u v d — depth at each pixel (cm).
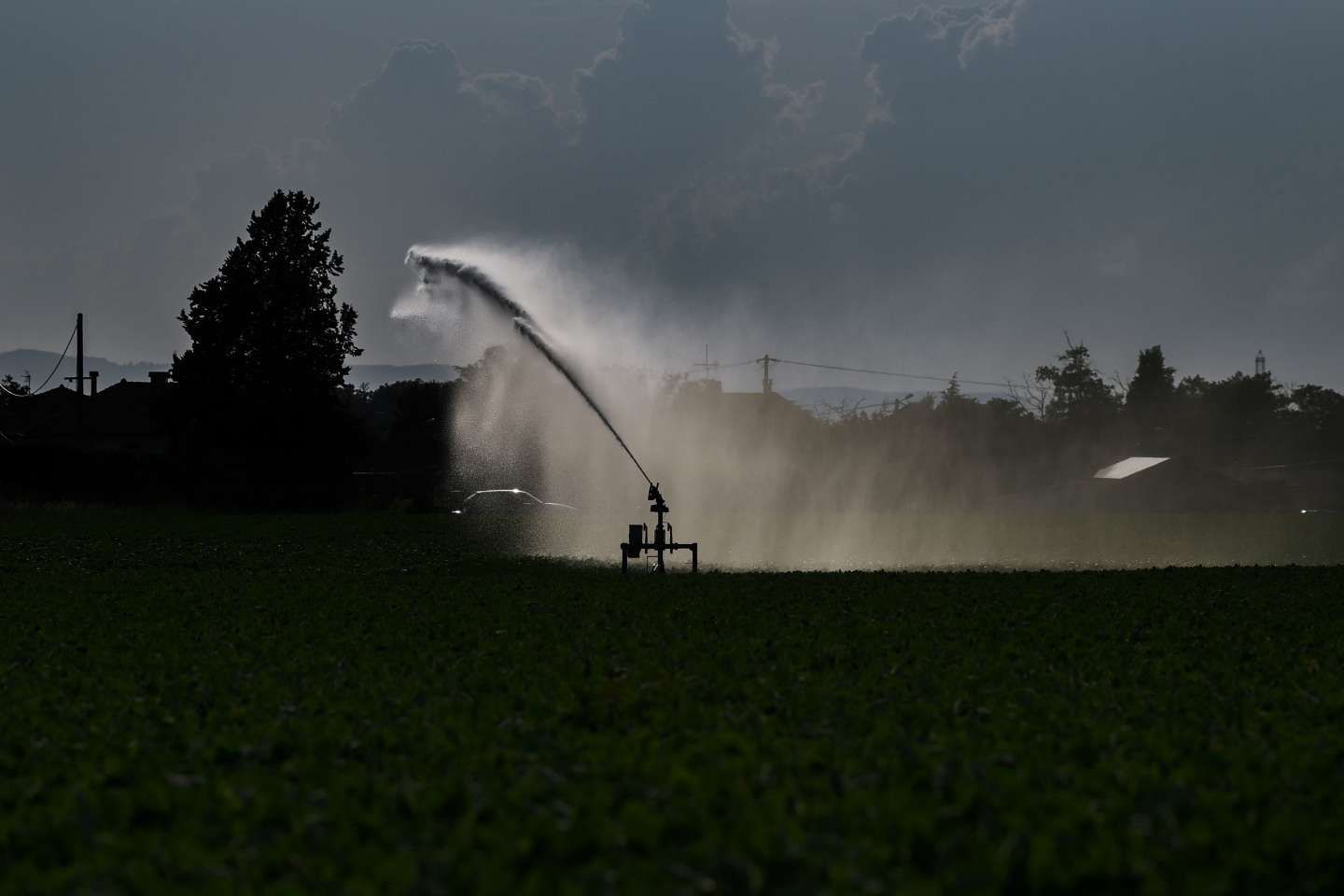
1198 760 3002
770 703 3781
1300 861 2298
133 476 19912
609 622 5938
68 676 4472
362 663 4694
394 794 2681
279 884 2131
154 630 5788
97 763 3041
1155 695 4038
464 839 2361
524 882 2142
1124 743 3222
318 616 6250
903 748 3070
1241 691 4184
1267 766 2941
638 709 3738
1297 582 8025
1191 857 2292
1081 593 7319
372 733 3297
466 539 12938
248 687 4153
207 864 2248
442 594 7300
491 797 2655
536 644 5175
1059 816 2512
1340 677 4519
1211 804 2602
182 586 7931
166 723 3559
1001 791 2684
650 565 9912
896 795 2592
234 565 9831
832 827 2448
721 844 2316
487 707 3662
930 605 6650
